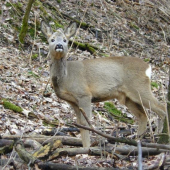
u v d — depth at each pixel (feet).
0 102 41.27
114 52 70.13
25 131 36.65
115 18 82.84
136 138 36.37
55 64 37.70
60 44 36.47
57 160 28.19
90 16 78.69
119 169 24.23
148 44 79.61
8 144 28.78
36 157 25.85
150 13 90.48
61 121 41.78
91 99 38.91
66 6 78.38
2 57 54.19
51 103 45.96
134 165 27.76
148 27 86.33
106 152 28.43
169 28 88.38
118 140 24.48
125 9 88.79
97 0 85.35
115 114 48.60
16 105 42.60
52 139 30.71
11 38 60.34
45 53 60.75
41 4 72.08
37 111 42.88
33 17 67.41
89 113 38.01
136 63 40.75
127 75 40.42
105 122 44.32
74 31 39.47
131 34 79.77
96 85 39.11
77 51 64.18
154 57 74.33
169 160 26.71
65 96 38.45
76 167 24.44
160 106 40.50
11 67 52.13
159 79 63.31
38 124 39.47
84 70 38.91
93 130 24.32
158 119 41.32
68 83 37.99
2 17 63.93
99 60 40.09
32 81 50.24
